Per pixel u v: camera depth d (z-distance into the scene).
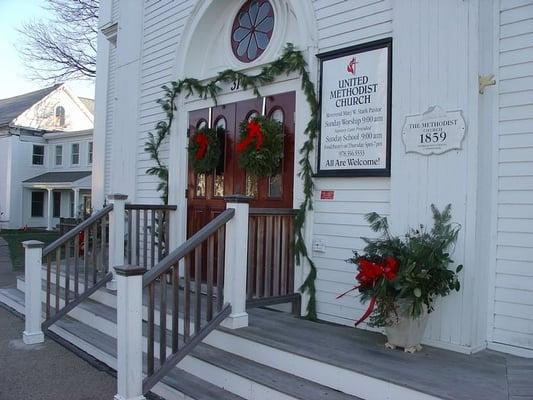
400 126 4.06
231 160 5.94
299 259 4.80
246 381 3.54
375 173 4.29
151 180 7.15
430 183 3.86
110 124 10.52
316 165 4.76
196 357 3.99
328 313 4.61
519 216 3.66
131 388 3.48
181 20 6.61
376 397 3.10
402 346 3.64
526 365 3.37
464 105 3.70
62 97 26.70
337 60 4.63
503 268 3.73
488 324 3.78
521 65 3.68
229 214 4.15
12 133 25.00
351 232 4.49
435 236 3.70
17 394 4.02
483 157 3.70
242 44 6.01
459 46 3.74
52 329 5.62
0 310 6.89
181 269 6.49
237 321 4.18
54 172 25.53
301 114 4.98
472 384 2.98
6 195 25.02
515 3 3.71
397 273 3.50
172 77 6.73
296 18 5.13
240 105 5.85
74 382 4.28
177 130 6.67
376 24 4.38
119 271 3.52
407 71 4.03
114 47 10.47
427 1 3.93
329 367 3.35
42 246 5.41
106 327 5.19
